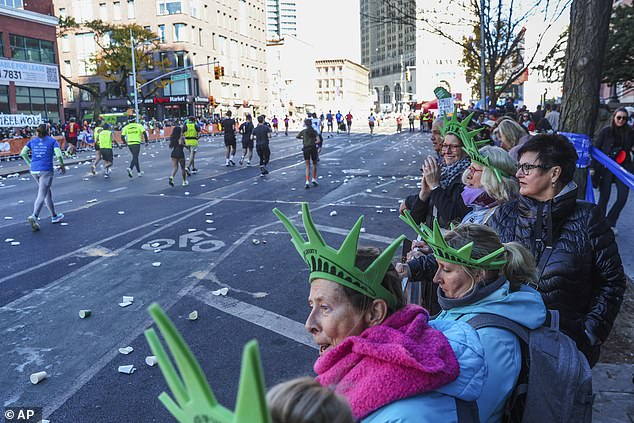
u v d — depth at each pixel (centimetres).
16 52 4250
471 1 1500
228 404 388
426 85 9512
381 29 12475
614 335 436
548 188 252
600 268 246
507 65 2136
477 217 313
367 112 12488
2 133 3095
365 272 154
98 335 502
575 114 472
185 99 6256
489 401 166
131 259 752
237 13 7556
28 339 496
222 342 484
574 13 466
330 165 1955
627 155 728
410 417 130
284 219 166
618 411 337
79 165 2262
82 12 6588
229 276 668
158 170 1914
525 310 184
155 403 386
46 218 1065
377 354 135
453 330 161
